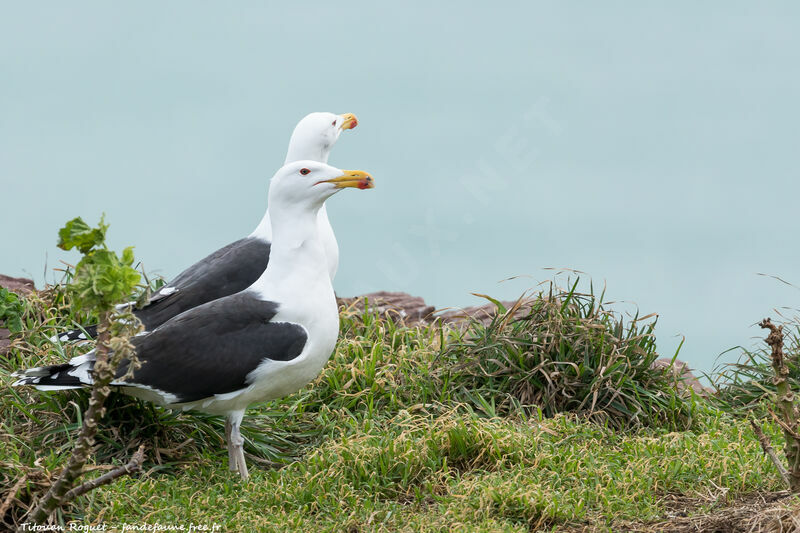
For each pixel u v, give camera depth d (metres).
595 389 12.70
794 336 14.57
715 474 10.32
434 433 11.09
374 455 10.61
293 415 12.46
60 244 7.79
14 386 11.40
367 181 10.93
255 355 10.66
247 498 9.92
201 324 10.72
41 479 9.59
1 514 9.07
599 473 10.37
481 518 9.30
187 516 9.53
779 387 9.32
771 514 8.70
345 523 9.36
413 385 12.98
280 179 11.06
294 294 10.98
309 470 10.58
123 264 7.79
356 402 12.77
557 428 11.90
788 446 9.27
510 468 10.67
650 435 12.27
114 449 11.19
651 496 9.88
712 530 8.85
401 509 9.75
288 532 9.12
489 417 12.29
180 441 11.67
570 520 9.37
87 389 11.41
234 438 10.95
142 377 10.54
